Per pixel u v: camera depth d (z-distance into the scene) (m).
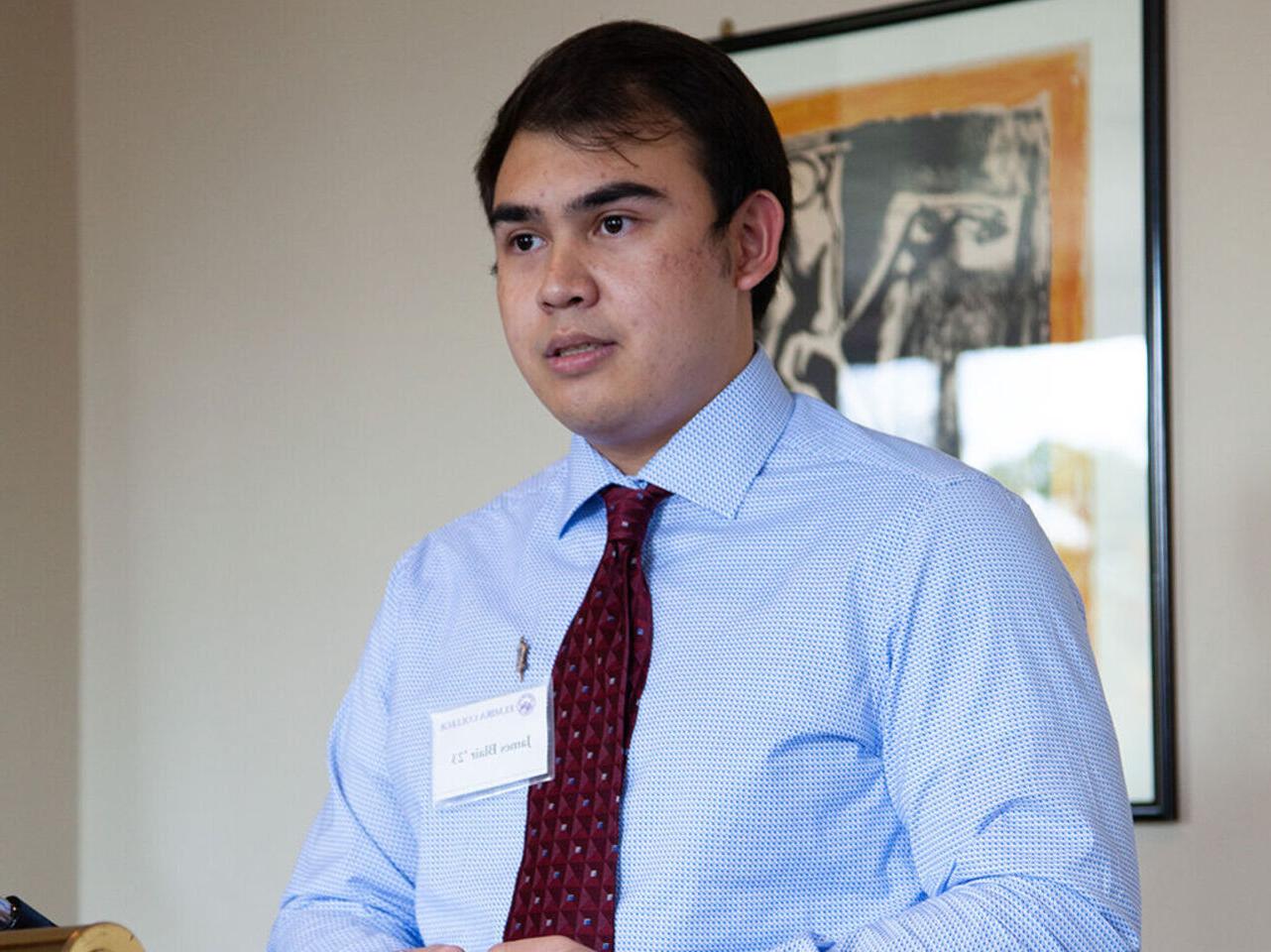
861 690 3.47
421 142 7.68
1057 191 6.09
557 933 3.45
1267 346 5.72
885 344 6.38
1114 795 3.34
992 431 6.14
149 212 8.43
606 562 3.77
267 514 7.94
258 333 8.05
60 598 8.37
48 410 8.39
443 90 7.64
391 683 4.14
